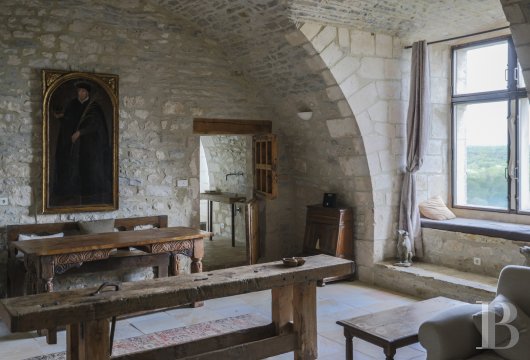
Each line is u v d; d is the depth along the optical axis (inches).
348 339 126.9
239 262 267.1
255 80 252.4
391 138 232.4
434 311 137.1
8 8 198.2
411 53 234.5
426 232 231.9
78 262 171.2
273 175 251.4
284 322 147.3
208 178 382.0
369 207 232.2
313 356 144.9
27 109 202.5
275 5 187.5
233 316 189.2
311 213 251.1
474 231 210.1
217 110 247.6
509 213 222.4
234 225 320.8
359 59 217.9
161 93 231.9
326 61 208.1
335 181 250.2
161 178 233.1
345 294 216.4
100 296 113.3
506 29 218.4
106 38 217.5
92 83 213.9
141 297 114.3
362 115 222.2
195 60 239.6
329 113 231.1
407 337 117.5
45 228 204.2
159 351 127.8
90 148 214.4
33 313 101.6
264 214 269.7
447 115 247.6
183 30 235.1
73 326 117.9
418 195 242.2
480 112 235.9
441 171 248.2
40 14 203.9
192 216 241.6
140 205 228.5
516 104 217.6
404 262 226.4
